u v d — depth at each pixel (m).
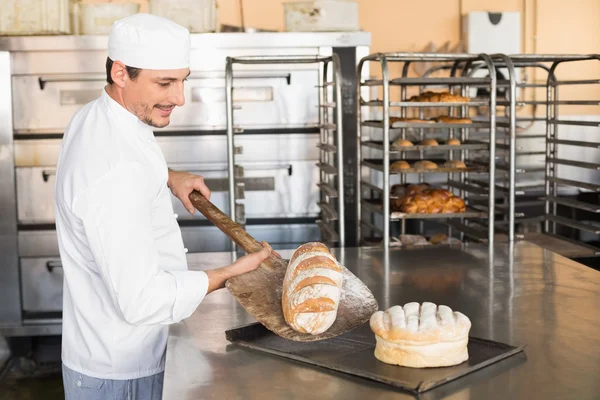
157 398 1.89
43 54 3.96
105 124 1.69
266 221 4.23
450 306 2.06
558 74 5.54
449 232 4.24
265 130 4.15
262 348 1.66
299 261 1.66
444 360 1.49
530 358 1.58
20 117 4.01
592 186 3.57
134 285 1.57
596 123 3.56
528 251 2.84
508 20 5.37
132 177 1.61
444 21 5.45
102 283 1.76
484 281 2.36
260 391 1.44
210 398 1.41
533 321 1.89
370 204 3.43
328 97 4.12
